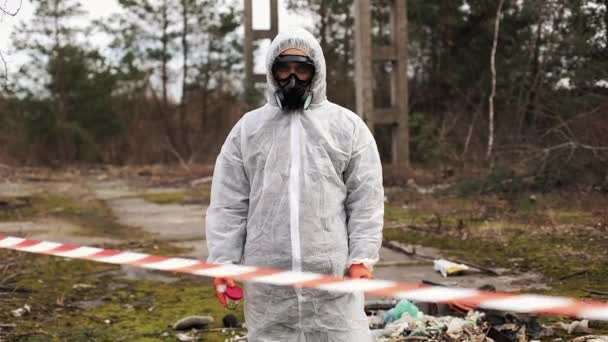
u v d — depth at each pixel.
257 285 3.23
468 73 28.44
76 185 21.61
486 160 16.69
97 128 37.06
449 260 7.87
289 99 3.24
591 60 18.30
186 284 6.97
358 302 3.29
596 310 2.07
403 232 10.09
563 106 15.66
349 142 3.27
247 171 3.31
